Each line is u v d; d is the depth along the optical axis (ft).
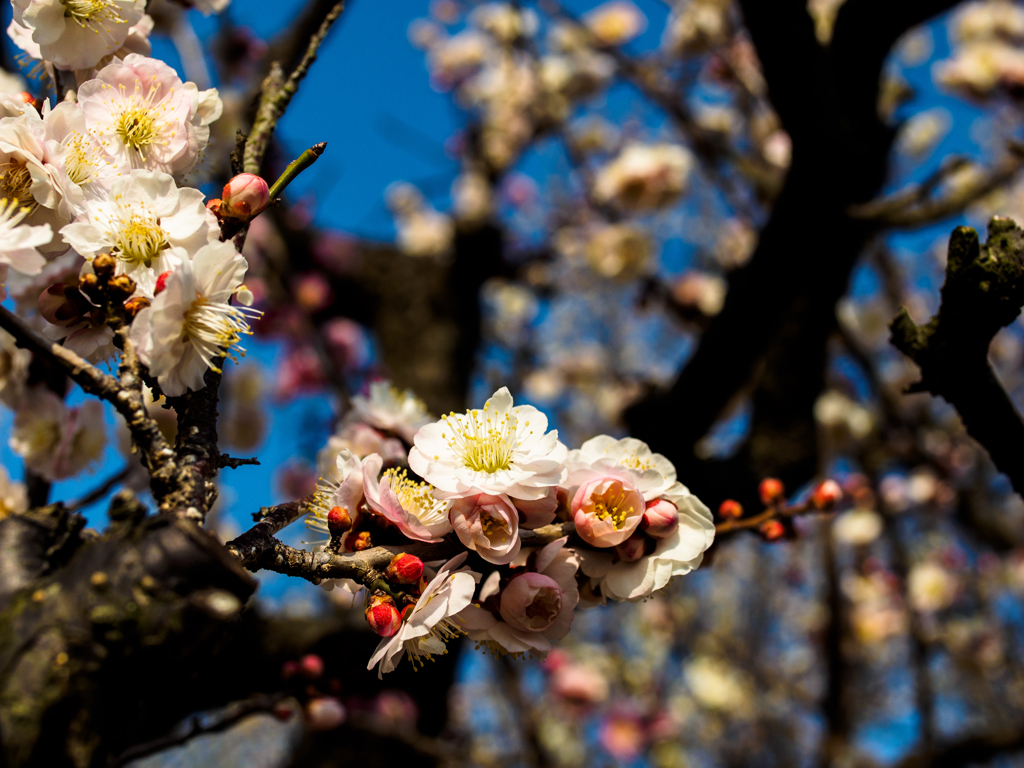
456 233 5.58
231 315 1.87
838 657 5.45
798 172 2.65
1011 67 5.85
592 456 1.95
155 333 1.83
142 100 1.95
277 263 4.97
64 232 1.88
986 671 7.72
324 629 3.17
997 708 8.09
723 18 5.41
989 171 4.01
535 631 1.90
